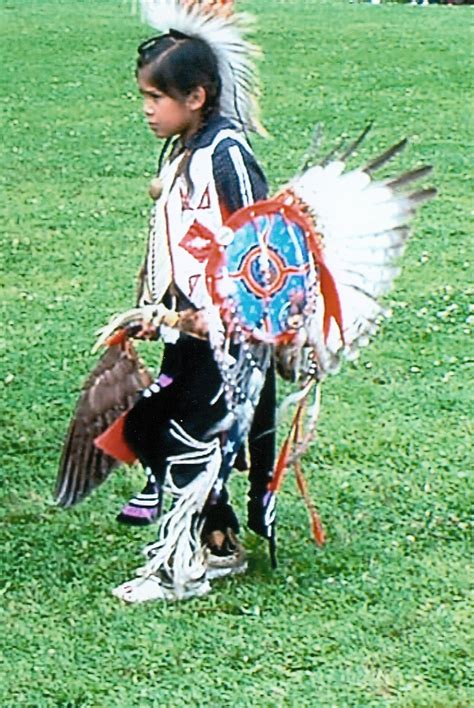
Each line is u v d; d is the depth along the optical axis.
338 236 7.91
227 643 7.86
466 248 17.03
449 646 7.84
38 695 7.34
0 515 9.59
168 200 7.93
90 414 8.31
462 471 10.36
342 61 29.48
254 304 7.73
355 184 7.94
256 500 8.52
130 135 23.64
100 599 8.36
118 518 8.30
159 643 7.85
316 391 8.27
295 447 8.37
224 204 7.76
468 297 15.00
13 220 18.36
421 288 15.29
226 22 7.88
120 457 8.16
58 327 13.90
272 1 37.47
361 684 7.47
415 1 41.91
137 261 16.55
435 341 13.55
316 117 24.94
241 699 7.31
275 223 7.74
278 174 21.02
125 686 7.44
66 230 17.89
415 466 10.46
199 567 8.31
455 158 22.16
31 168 21.33
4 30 32.22
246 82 7.99
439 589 8.52
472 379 12.50
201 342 7.93
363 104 25.98
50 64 29.09
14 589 8.49
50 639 7.89
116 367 8.25
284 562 8.84
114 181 20.62
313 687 7.43
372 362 12.88
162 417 8.06
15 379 12.38
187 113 7.92
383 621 8.12
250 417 7.93
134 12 8.71
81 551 9.02
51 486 10.10
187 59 7.82
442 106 26.02
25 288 15.35
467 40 31.91
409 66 29.14
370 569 8.77
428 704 7.28
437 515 9.59
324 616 8.18
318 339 7.95
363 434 11.06
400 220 8.02
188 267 7.80
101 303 14.79
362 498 9.85
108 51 30.39
